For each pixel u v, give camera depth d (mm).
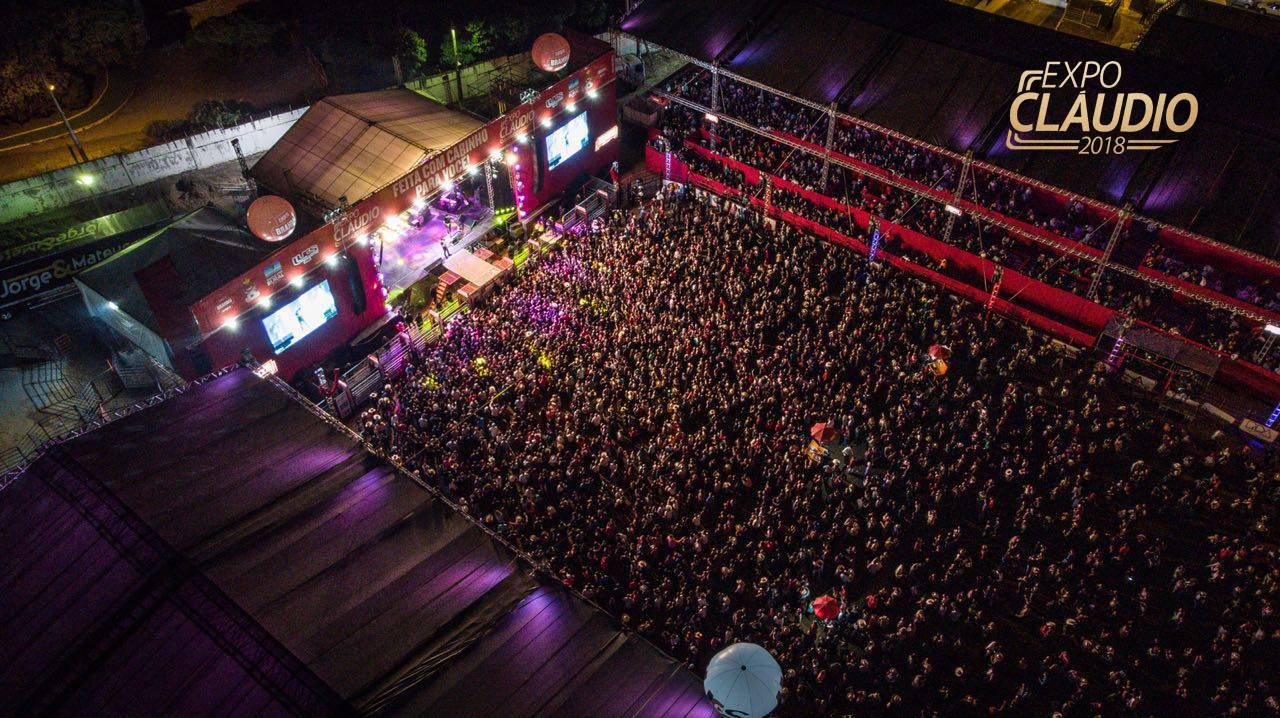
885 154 42438
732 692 17484
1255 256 31562
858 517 29516
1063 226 38031
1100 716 24109
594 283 37875
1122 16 54594
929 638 26344
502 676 19156
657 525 28812
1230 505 29641
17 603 19453
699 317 36250
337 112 39844
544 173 43219
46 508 21469
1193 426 32688
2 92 45281
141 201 43062
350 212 34656
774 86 41531
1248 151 34250
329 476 23266
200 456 23297
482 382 34062
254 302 32719
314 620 19516
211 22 50375
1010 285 37344
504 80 43156
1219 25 43219
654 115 48156
